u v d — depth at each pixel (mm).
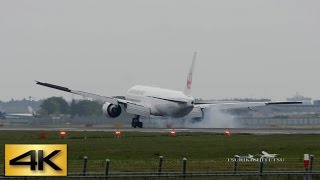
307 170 147625
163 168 161125
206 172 147500
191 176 143125
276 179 149125
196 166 164375
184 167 141375
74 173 145125
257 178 147875
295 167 166500
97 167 164250
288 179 149500
